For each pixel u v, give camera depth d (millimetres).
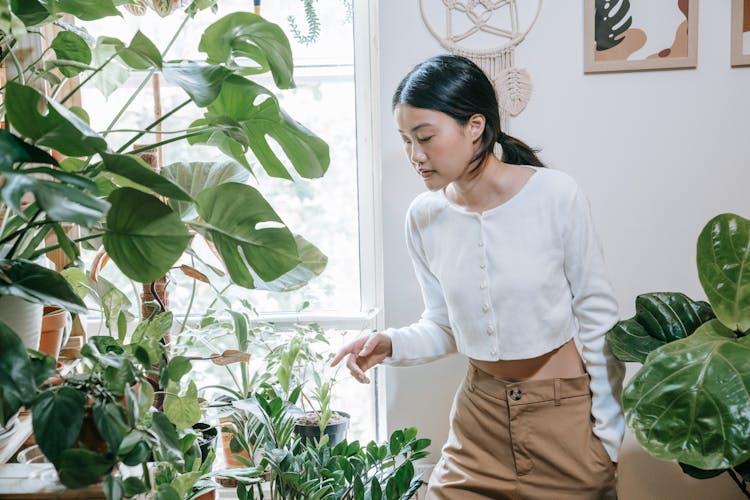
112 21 2227
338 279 2350
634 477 1387
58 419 769
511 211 1487
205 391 2258
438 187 1475
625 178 2031
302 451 1658
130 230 897
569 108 2018
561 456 1488
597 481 1482
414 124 1418
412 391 2125
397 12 2025
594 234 1498
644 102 2004
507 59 2008
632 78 1999
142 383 938
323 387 1855
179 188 856
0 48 1056
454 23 2014
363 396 2346
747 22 1954
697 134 2006
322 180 2318
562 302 1512
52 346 1229
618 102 2008
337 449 1701
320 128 2301
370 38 2230
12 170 732
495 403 1558
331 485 1524
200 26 2240
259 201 1041
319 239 2338
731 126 1997
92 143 817
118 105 2246
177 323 2197
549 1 1987
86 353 843
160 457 1171
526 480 1529
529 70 2012
